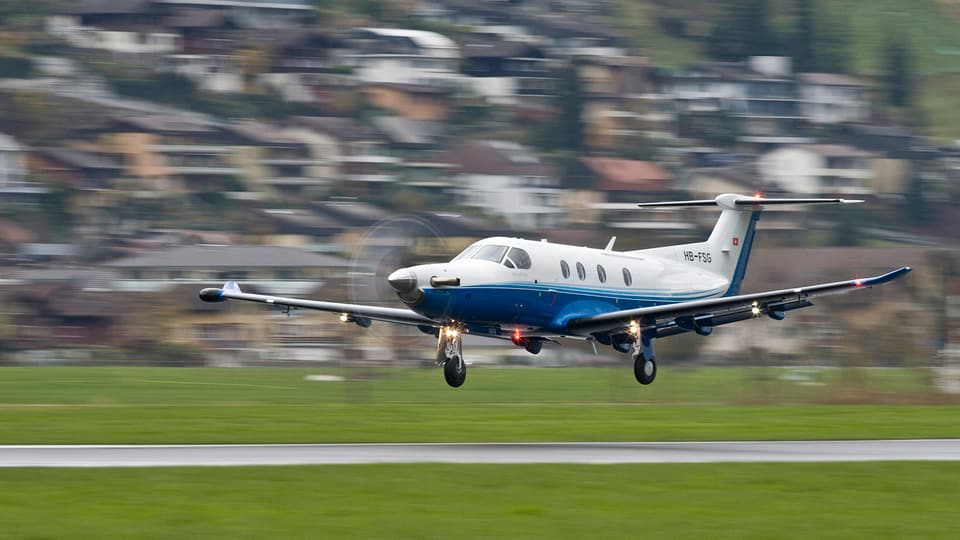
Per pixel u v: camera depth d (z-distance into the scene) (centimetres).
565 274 11462
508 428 10188
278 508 5941
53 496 6216
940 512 6112
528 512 5909
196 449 8444
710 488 6725
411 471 7150
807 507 6200
